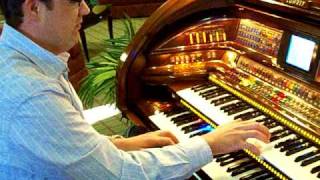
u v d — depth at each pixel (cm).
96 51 475
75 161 84
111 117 307
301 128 115
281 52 125
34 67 86
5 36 87
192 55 155
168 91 157
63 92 86
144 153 98
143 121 155
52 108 81
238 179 114
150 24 150
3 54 84
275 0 126
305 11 115
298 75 120
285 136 118
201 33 154
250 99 134
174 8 148
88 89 235
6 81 80
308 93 118
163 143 125
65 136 82
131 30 242
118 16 595
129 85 159
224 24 151
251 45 142
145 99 163
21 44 86
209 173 118
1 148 82
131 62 154
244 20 145
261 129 109
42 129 80
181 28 153
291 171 105
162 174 96
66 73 99
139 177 92
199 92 149
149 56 155
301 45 117
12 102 79
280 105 123
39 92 80
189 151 101
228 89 144
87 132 88
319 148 112
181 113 150
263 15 133
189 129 139
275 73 130
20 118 79
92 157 86
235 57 147
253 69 139
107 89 232
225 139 105
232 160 122
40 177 84
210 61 154
